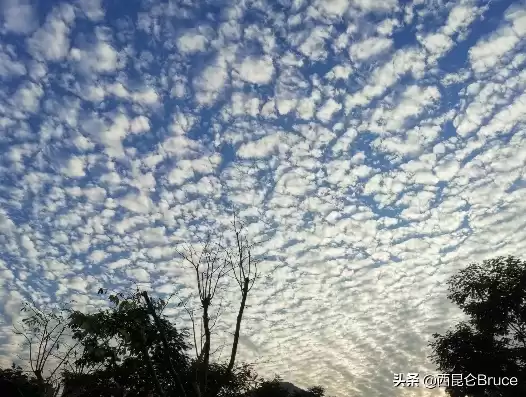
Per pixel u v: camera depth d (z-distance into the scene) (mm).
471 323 29422
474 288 28516
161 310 18969
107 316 18344
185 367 18938
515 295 26984
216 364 22625
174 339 19234
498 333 28141
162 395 16984
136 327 18234
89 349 17609
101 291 18609
